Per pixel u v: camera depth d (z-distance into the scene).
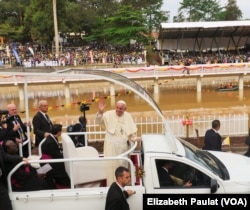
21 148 7.82
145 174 6.15
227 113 25.41
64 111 26.88
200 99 32.38
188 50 55.00
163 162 6.20
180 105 29.73
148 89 38.94
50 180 6.99
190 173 6.23
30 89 37.34
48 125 9.12
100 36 60.56
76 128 10.34
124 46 58.97
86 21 63.41
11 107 8.53
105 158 6.18
